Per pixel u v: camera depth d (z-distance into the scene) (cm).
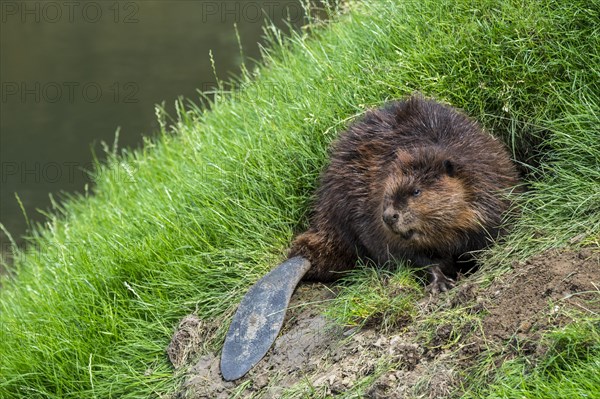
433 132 1076
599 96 1116
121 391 1120
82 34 2956
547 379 817
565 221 1008
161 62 2650
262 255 1178
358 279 1051
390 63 1259
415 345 918
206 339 1116
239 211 1227
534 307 895
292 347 1034
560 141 1083
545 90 1145
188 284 1181
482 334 892
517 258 981
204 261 1199
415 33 1265
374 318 983
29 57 2802
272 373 1021
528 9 1200
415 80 1222
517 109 1161
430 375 882
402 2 1327
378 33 1312
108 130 2419
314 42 1501
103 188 1702
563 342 831
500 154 1066
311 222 1187
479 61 1202
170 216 1275
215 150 1364
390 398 881
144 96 2481
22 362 1190
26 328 1251
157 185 1444
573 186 1034
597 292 878
